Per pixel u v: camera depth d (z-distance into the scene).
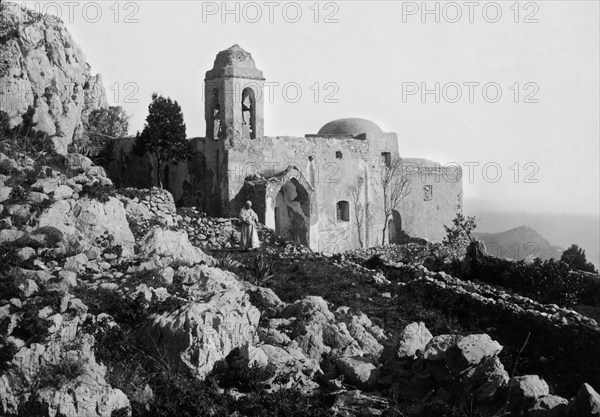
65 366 26.11
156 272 32.88
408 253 61.62
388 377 27.25
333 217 68.88
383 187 73.38
